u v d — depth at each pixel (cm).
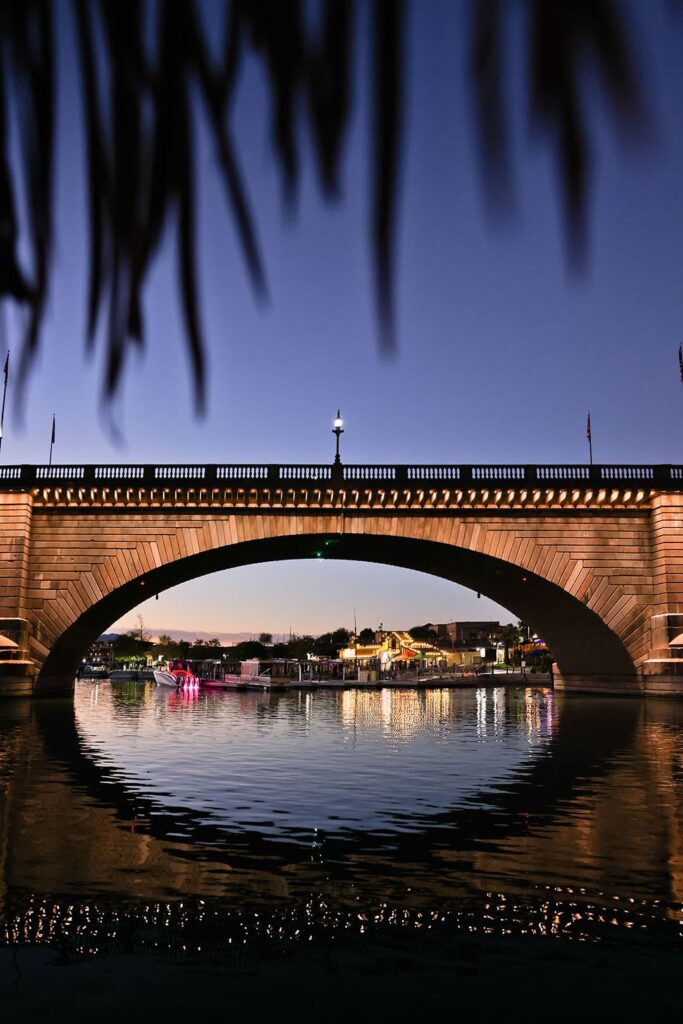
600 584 5434
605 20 68
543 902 1063
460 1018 729
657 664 5288
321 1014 728
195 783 2031
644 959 869
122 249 87
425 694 8281
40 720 3959
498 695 8038
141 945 905
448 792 1912
